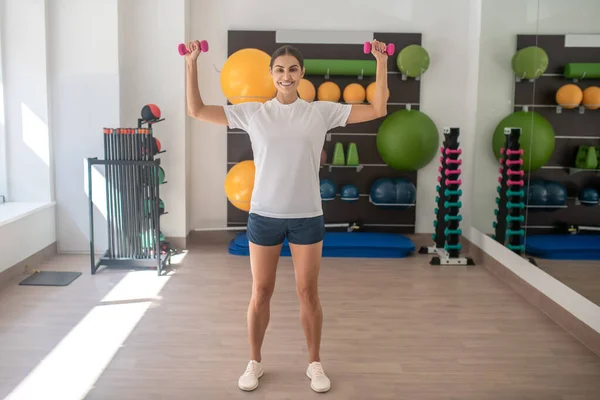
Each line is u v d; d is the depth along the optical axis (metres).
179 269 5.00
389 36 5.85
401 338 3.52
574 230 3.68
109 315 3.84
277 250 2.68
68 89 5.21
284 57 2.53
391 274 4.94
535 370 3.10
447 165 5.32
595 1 3.60
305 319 2.80
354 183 6.01
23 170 5.19
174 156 5.60
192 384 2.88
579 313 3.54
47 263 5.07
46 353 3.22
